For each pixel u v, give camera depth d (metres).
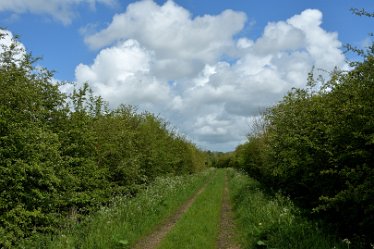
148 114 32.66
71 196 14.30
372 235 9.77
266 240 11.36
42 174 11.48
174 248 11.66
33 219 12.03
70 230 12.55
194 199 24.41
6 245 9.88
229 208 20.81
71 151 15.68
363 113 8.96
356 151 9.09
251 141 31.08
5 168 10.34
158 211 17.17
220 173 64.06
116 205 16.56
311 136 12.62
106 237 11.79
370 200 8.81
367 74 9.30
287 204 15.34
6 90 11.20
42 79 14.52
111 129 19.67
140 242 12.83
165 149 33.94
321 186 12.40
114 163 20.00
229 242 12.88
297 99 17.92
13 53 12.34
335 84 11.36
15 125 10.89
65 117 15.47
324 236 10.17
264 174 24.39
